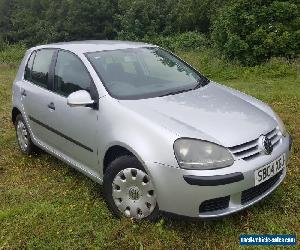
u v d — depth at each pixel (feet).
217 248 11.36
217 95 13.97
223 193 10.78
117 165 12.24
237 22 42.88
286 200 13.33
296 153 16.85
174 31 77.20
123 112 12.37
